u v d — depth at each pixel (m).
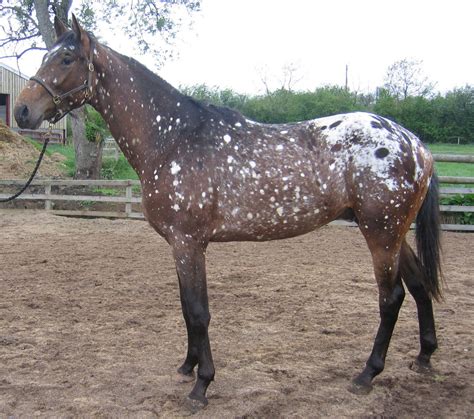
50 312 4.90
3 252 7.67
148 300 5.30
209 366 3.18
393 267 3.28
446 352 3.94
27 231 9.56
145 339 4.21
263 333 4.36
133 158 3.39
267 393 3.26
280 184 3.18
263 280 6.08
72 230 9.74
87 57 3.25
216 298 5.36
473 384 3.41
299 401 3.17
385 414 3.04
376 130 3.24
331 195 3.23
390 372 3.60
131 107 3.32
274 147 3.25
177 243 3.19
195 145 3.20
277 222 3.24
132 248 8.09
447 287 5.35
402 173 3.18
